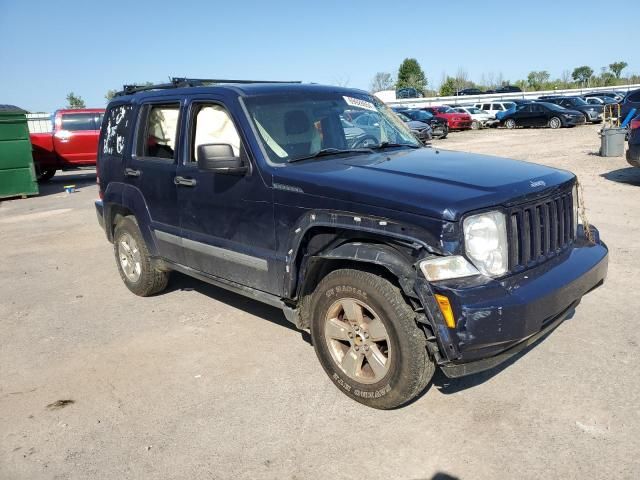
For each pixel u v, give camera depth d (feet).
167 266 17.21
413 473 9.53
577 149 57.82
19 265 24.41
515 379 12.30
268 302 13.55
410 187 10.68
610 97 121.08
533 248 11.04
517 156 53.57
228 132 14.15
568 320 15.19
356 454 10.11
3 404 12.48
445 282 9.80
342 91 16.22
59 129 55.16
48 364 14.38
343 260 11.77
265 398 12.16
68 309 18.43
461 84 215.10
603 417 10.75
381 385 11.03
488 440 10.27
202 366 13.80
